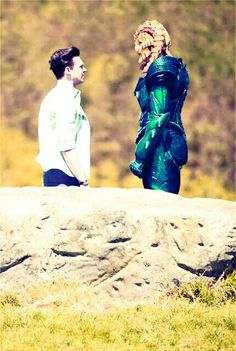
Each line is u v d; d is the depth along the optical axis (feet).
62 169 59.11
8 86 200.95
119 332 50.14
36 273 55.98
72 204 57.00
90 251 56.08
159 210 57.31
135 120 195.42
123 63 204.64
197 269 56.54
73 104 58.29
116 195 59.21
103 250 56.08
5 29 213.87
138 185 179.63
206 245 56.85
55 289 55.57
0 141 188.75
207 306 55.31
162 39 62.80
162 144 62.69
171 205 58.65
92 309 54.60
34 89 200.23
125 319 51.93
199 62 208.95
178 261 56.39
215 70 208.74
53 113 58.70
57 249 56.03
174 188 63.05
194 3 223.92
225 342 49.52
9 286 55.93
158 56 62.75
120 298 55.77
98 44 208.95
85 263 56.03
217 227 57.26
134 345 48.57
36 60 205.36
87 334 49.78
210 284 56.85
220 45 215.10
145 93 62.95
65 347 47.91
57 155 59.16
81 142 58.70
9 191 59.47
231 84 207.21
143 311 53.57
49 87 200.03
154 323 51.57
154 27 63.00
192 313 53.26
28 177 179.42
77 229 56.18
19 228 56.34
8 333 49.57
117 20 215.10
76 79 59.36
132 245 56.29
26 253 56.13
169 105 62.23
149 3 220.43
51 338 48.88
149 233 56.39
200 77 206.08
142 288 55.98
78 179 58.54
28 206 56.85
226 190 184.65
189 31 215.31
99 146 189.47
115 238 56.24
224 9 224.94
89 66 204.64
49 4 221.46
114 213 56.39
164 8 219.61
